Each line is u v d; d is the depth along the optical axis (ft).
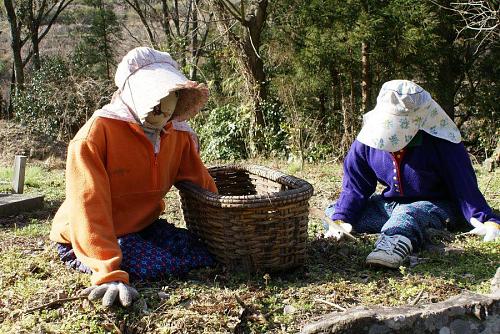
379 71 53.62
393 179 15.93
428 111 15.33
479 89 57.36
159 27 86.79
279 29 56.18
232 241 12.51
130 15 89.66
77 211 11.90
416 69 54.49
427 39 50.16
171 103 12.66
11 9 69.67
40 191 25.71
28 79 77.66
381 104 15.40
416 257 13.84
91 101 55.21
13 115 64.64
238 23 48.93
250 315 10.94
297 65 54.13
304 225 13.03
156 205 13.37
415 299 11.43
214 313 10.86
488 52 55.67
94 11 79.25
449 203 16.01
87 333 10.38
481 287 11.91
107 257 11.61
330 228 15.55
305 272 13.21
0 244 15.65
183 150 14.07
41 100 55.16
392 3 49.93
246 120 45.29
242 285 12.12
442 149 15.52
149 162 12.89
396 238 13.73
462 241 15.05
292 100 47.88
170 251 13.08
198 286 12.05
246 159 43.68
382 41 50.52
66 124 54.29
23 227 18.34
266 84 50.75
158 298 11.40
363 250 14.71
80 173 12.09
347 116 48.32
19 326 10.54
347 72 54.08
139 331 10.48
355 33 49.16
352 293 11.95
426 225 15.01
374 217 16.30
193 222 13.82
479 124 56.49
